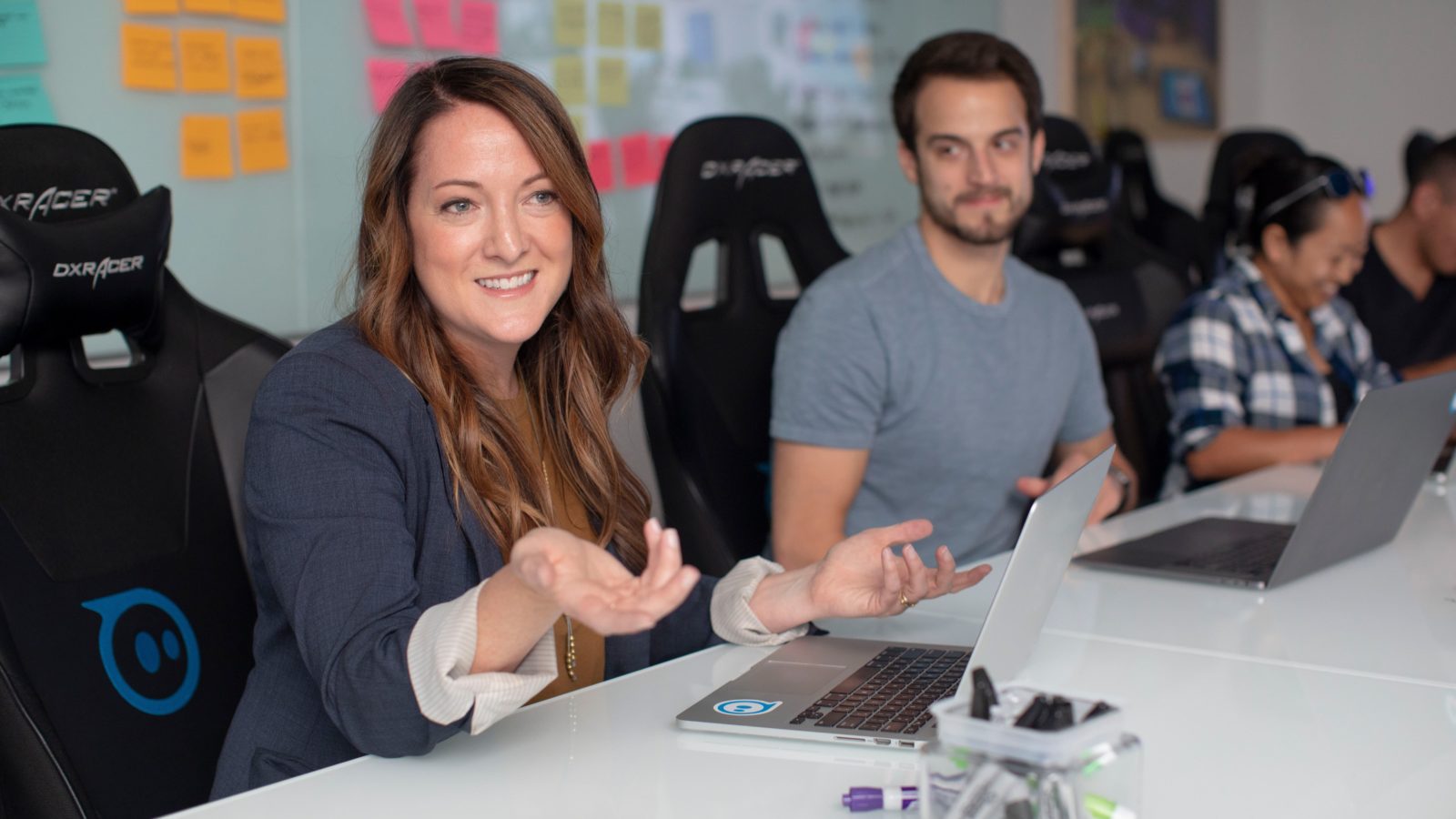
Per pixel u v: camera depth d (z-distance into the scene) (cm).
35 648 119
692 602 135
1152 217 434
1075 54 473
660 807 90
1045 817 69
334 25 279
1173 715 106
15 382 127
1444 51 534
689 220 197
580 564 88
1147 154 436
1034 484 191
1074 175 270
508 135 118
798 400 189
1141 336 265
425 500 118
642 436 293
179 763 127
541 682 98
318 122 278
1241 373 238
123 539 129
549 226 121
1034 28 455
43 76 237
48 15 237
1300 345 240
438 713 95
